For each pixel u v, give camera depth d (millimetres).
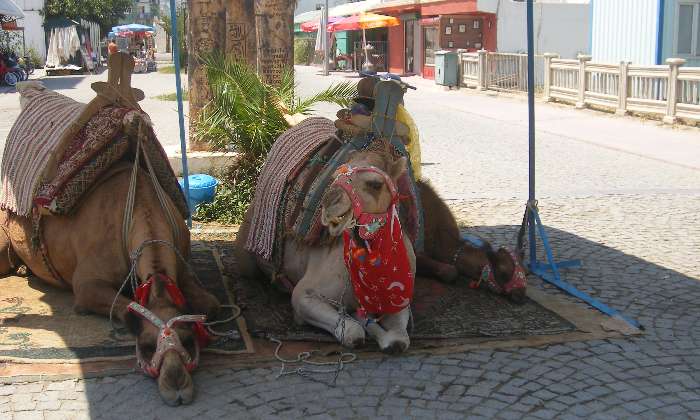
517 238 7707
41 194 5508
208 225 8406
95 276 5328
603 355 4949
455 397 4367
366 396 4379
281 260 5699
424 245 6227
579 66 20547
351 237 4559
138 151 5410
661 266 7035
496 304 5887
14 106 21688
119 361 4750
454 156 13633
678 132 16188
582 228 8500
